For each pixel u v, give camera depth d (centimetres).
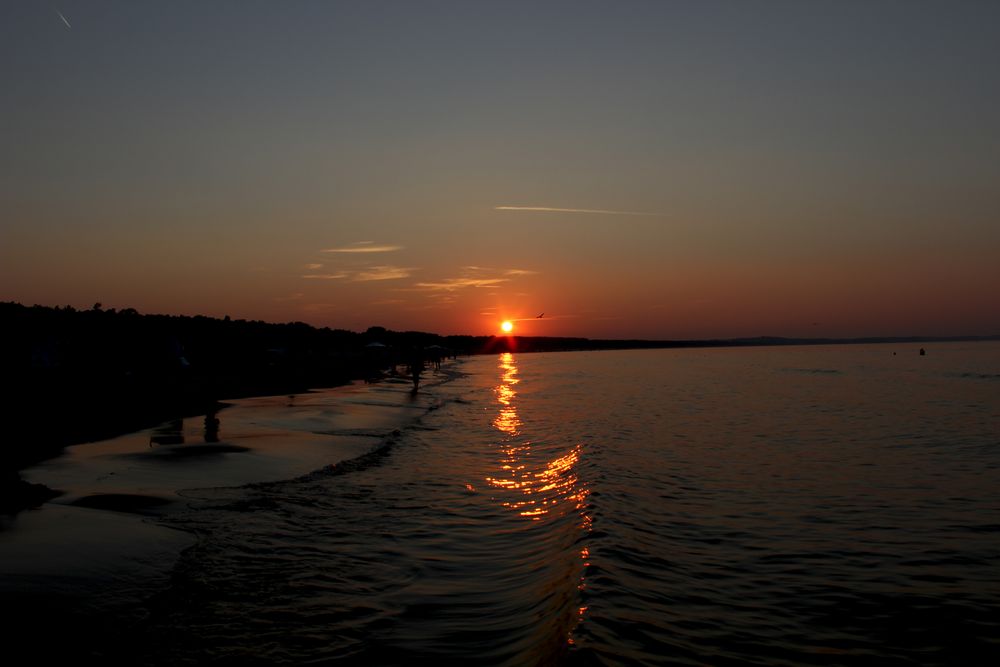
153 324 6141
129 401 2803
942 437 2508
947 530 1236
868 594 908
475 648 724
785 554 1085
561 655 690
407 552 1076
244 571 961
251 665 684
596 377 7556
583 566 988
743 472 1802
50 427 2208
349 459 1906
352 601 862
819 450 2198
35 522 1127
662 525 1258
